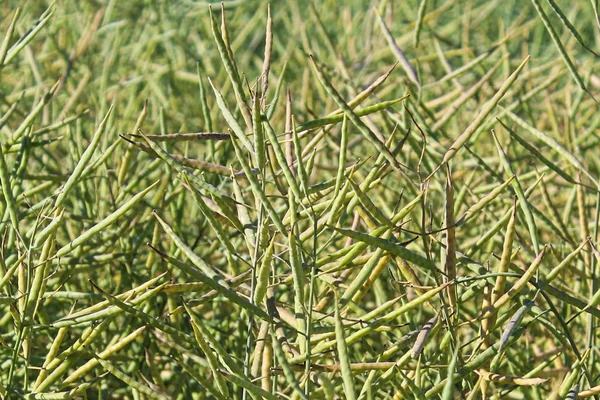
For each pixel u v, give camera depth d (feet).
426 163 4.83
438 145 4.80
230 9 9.06
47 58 6.89
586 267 4.42
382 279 4.55
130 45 7.85
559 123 6.26
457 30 8.64
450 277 3.69
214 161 4.93
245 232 3.76
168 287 3.71
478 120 3.74
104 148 5.33
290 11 9.70
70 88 6.82
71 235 5.02
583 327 4.56
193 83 7.55
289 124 3.89
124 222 4.79
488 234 3.86
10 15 7.51
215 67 8.39
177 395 4.46
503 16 9.55
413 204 3.59
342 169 3.57
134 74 7.38
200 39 8.97
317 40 8.71
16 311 3.78
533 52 8.54
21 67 7.05
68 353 3.80
